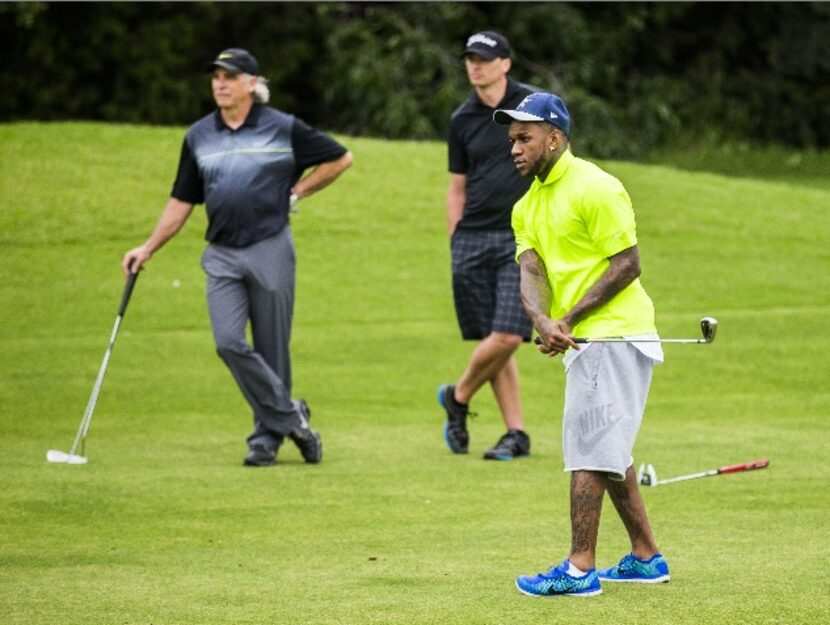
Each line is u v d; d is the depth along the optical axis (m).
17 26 73.31
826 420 26.80
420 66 75.69
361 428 26.38
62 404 28.55
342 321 37.62
